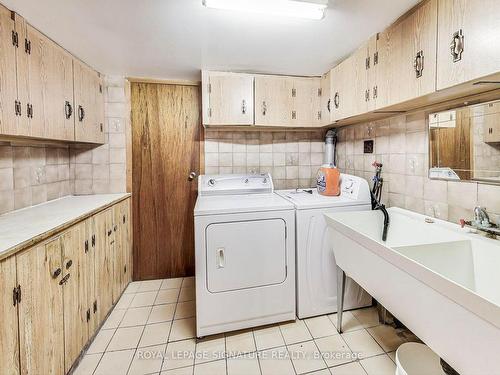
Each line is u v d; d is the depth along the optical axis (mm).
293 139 2820
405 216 1694
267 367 1556
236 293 1838
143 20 1487
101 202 2041
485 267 1226
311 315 2010
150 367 1559
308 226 1954
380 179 2096
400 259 1092
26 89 1448
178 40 1732
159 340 1793
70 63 1882
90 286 1731
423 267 967
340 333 1837
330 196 2271
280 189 2807
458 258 1330
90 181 2498
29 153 1888
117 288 2232
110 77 2475
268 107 2344
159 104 2607
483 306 756
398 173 1937
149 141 2619
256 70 2299
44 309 1243
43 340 1232
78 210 1729
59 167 2262
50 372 1281
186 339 1805
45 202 2047
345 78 1979
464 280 1308
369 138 2246
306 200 2094
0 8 1292
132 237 2648
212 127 2541
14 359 1045
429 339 1072
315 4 1300
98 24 1529
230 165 2707
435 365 1325
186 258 2762
